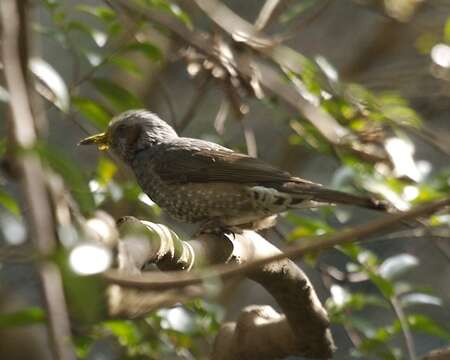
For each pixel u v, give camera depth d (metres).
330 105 12.87
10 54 4.73
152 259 7.21
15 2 5.26
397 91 15.62
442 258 18.03
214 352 9.91
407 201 10.30
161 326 10.77
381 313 16.39
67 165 5.02
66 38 10.84
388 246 17.58
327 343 9.38
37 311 5.46
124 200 11.75
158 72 15.30
